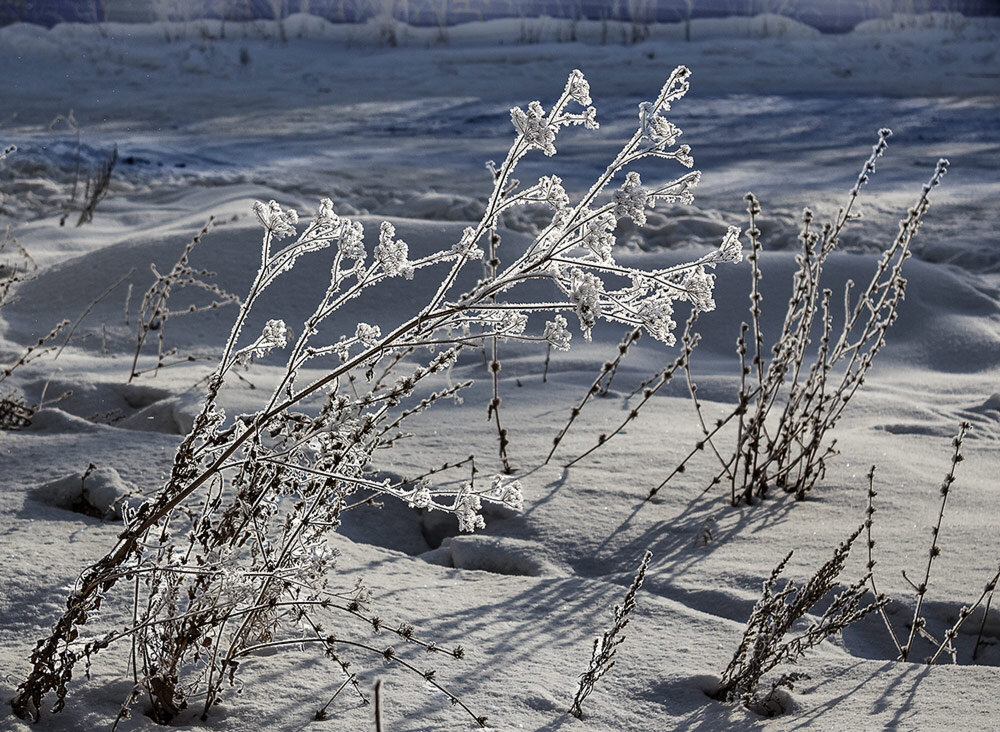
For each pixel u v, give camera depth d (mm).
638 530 3457
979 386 5555
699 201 12836
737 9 47875
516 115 2041
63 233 9211
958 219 11648
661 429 4473
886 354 6328
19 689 2170
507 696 2381
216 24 43844
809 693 2457
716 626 2783
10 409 4305
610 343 6254
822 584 2566
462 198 11164
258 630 2555
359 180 14516
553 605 2898
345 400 2393
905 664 2545
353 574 3037
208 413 2371
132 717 2215
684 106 25109
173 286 6555
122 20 45594
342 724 2234
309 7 46500
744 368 3906
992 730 2170
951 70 36438
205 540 2441
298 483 2496
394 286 6711
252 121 23094
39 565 2861
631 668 2547
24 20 44156
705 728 2287
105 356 5656
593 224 1999
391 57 38188
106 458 3766
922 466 4121
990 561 3184
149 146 17562
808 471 3844
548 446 4203
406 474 3865
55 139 17984
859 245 9906
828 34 45781
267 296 6516
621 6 48250
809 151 17703
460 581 3062
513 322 2186
